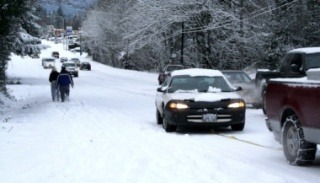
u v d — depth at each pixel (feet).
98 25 359.66
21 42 175.63
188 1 161.79
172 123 50.52
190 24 172.14
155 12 166.20
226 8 166.09
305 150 31.63
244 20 161.79
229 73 77.87
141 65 301.02
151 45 228.84
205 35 171.22
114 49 339.77
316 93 29.32
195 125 49.88
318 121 29.22
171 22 167.02
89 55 479.00
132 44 176.65
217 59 177.17
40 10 180.45
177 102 50.16
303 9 138.31
